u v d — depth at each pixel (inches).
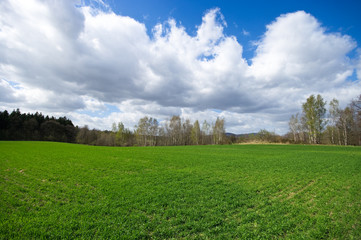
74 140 5462.6
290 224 388.2
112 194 583.5
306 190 634.2
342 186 668.1
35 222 390.0
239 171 978.1
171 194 590.2
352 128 3078.2
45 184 693.3
